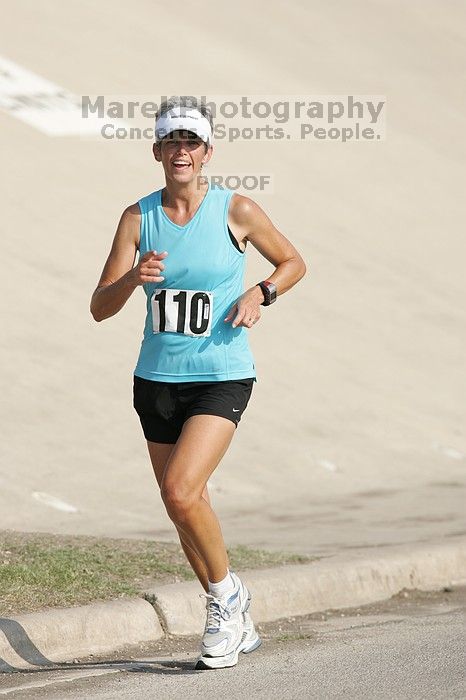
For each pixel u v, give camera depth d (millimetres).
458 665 19516
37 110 74562
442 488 47281
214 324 19141
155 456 19922
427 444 54719
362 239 77688
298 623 24062
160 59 88125
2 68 77812
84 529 36406
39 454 44500
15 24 83938
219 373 19062
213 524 18859
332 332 64500
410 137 98812
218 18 103812
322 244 74750
